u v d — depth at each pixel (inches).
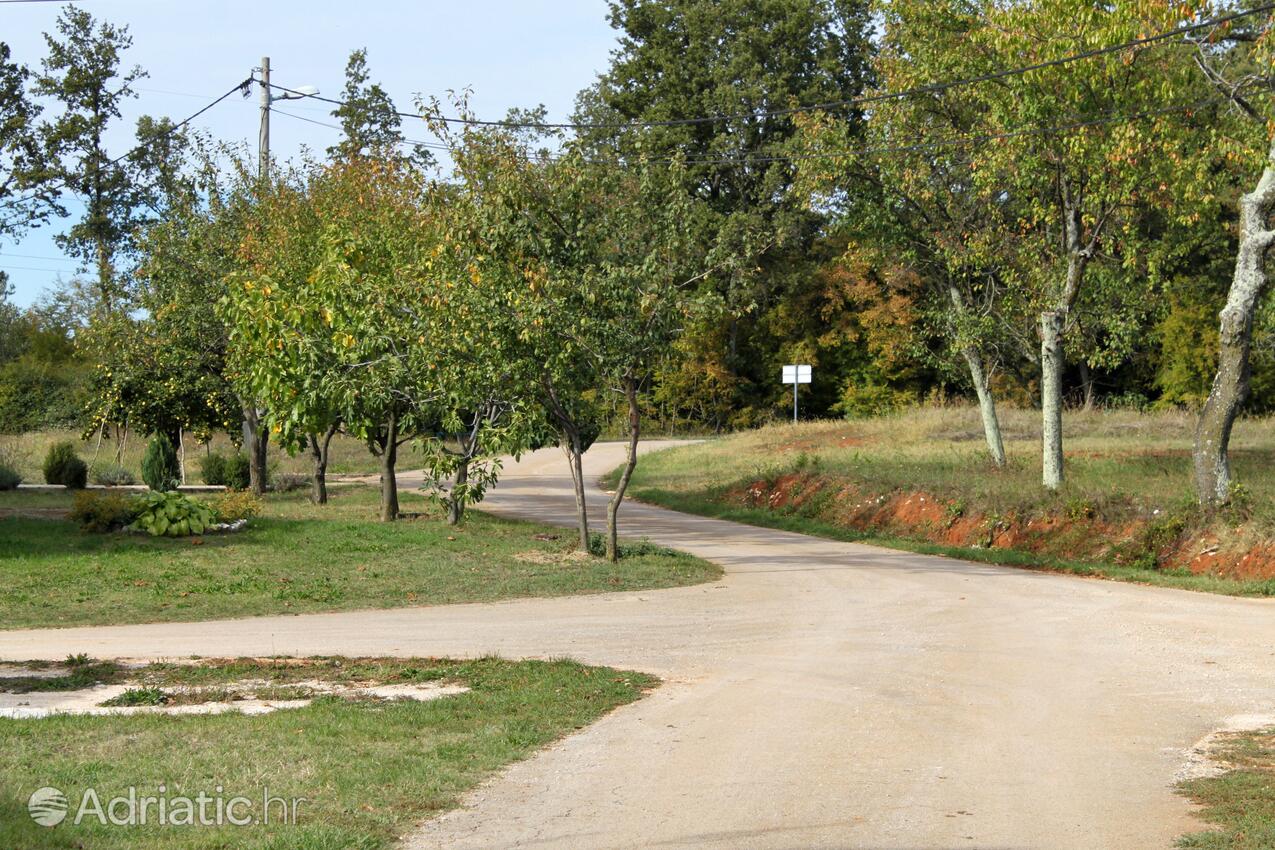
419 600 587.5
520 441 683.4
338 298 748.6
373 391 729.6
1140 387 2042.3
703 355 2361.0
